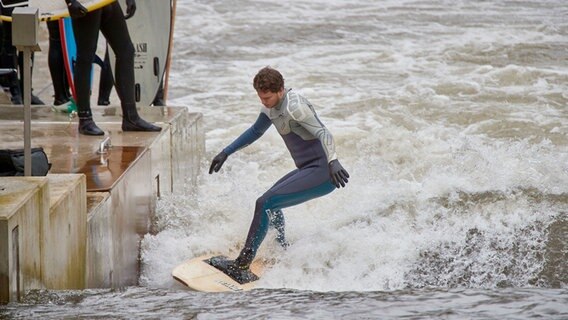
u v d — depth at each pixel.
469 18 81.56
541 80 57.97
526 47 68.50
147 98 38.50
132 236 27.41
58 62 37.28
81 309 17.70
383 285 26.50
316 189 27.55
